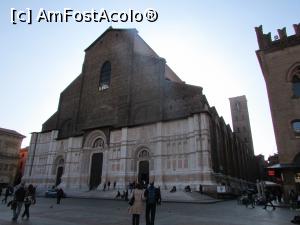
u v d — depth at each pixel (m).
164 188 38.03
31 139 62.81
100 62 59.25
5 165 69.06
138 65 52.03
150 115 45.44
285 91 27.27
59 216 15.03
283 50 28.59
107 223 12.40
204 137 37.56
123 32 57.88
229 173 48.91
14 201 13.12
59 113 61.88
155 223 12.59
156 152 41.56
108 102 52.91
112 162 46.34
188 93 42.69
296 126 25.77
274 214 17.31
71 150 53.97
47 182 54.91
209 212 18.20
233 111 93.00
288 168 24.55
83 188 47.94
